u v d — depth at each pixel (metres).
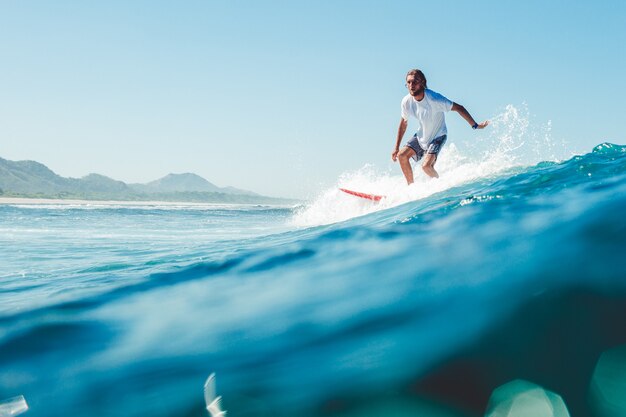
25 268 3.63
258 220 14.50
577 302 1.21
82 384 1.27
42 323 1.72
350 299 1.59
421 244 2.04
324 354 1.24
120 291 2.10
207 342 1.43
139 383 1.24
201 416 1.06
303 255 2.33
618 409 0.90
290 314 1.56
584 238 1.57
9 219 13.95
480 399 0.99
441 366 1.09
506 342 1.13
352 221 3.94
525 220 1.98
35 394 1.25
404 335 1.25
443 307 1.36
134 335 1.56
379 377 1.09
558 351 1.07
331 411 1.01
